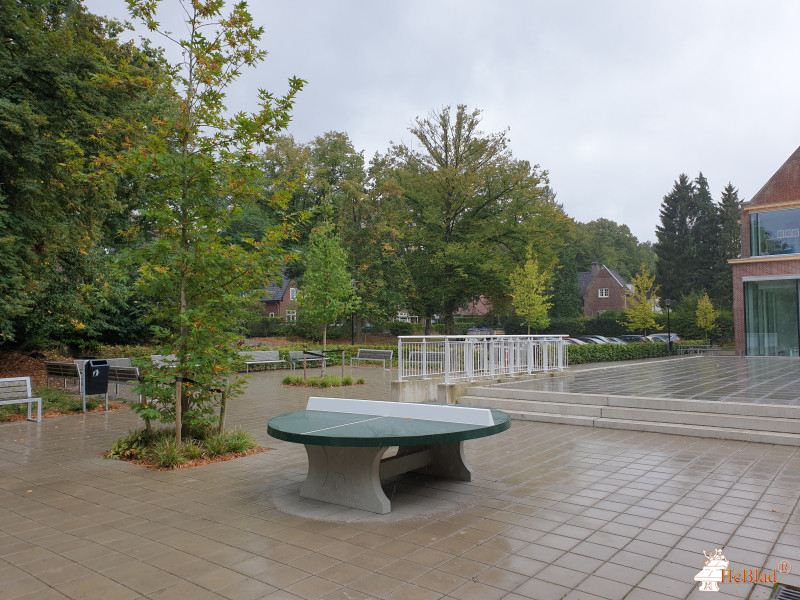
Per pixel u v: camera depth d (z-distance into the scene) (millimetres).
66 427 9547
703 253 57531
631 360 27750
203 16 7113
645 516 4766
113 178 7059
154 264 7070
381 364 24359
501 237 31062
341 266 17391
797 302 24688
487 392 11477
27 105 10898
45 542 4281
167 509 5102
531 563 3783
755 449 7469
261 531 4484
